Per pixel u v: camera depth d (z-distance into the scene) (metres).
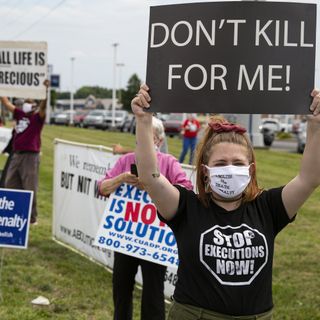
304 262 7.21
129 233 4.64
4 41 7.42
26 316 5.06
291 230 9.19
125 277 4.41
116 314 4.37
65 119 54.25
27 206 5.41
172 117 37.94
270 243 2.53
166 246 4.43
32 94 7.49
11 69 7.46
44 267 6.55
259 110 2.52
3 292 5.67
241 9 2.50
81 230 7.08
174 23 2.53
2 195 5.41
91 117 47.94
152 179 2.57
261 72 2.51
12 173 8.16
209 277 2.46
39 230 8.34
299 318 5.32
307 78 2.50
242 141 2.59
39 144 8.23
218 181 2.52
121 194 4.82
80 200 7.10
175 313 2.54
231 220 2.53
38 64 7.45
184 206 2.60
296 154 25.03
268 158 22.08
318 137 2.48
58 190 7.72
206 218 2.54
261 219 2.56
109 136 33.97
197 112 2.54
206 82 2.53
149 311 4.24
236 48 2.51
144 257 4.34
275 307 5.58
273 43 2.50
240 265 2.46
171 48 2.54
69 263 6.76
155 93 2.55
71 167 7.33
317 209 11.12
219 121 2.68
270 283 2.54
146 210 4.65
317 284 6.29
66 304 5.45
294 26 2.50
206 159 2.60
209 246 2.48
